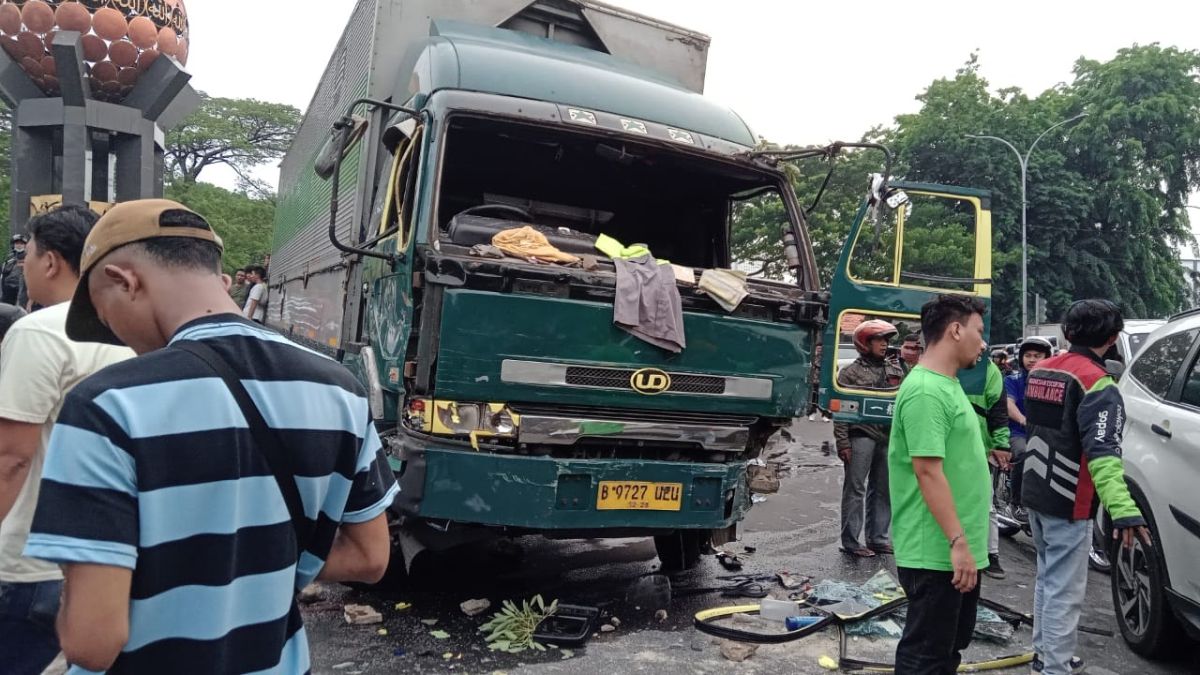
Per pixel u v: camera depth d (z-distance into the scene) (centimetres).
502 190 586
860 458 639
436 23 582
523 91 494
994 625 466
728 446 479
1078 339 381
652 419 464
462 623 455
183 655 137
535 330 429
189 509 136
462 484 421
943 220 3120
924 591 309
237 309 161
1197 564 395
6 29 1952
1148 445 454
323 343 719
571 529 439
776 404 488
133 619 134
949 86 3459
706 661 415
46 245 262
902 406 312
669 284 457
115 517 129
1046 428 377
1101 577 620
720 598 523
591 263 454
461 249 438
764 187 580
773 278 577
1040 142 3409
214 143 4453
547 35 636
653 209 626
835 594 512
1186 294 3834
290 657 160
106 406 132
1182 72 3531
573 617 454
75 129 1978
